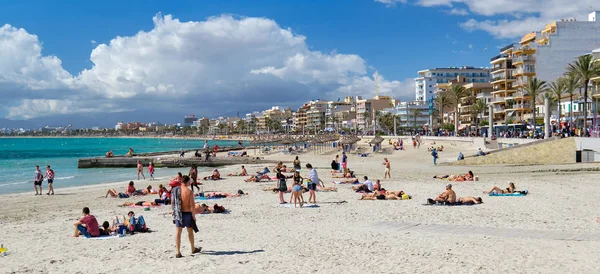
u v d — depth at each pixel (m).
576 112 76.88
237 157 74.44
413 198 26.17
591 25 101.19
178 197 13.45
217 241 15.72
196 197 29.00
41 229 20.03
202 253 13.93
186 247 14.86
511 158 50.44
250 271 11.92
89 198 32.62
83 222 17.66
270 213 22.31
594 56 74.12
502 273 11.10
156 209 25.41
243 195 30.12
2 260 14.04
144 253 14.25
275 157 78.69
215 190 34.12
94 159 74.00
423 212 21.06
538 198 24.78
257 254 13.67
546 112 58.56
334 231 17.05
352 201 25.67
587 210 20.53
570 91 68.75
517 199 24.58
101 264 13.15
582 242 14.08
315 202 25.19
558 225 17.17
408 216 20.06
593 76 68.19
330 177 41.81
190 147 180.75
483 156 51.94
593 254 12.52
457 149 82.19
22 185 46.44
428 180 36.81
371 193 28.14
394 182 35.75
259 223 19.47
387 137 144.88
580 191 27.28
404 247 14.05
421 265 12.00
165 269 12.31
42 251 15.26
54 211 26.56
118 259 13.66
